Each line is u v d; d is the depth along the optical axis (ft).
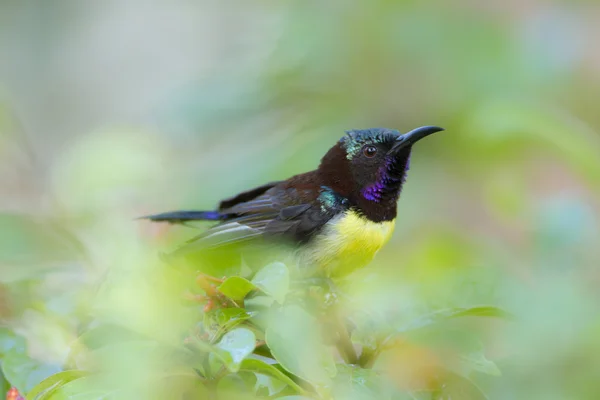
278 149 38.24
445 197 39.88
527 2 41.68
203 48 67.26
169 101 41.29
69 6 71.05
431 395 19.45
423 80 40.81
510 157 37.73
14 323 21.29
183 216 27.96
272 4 44.14
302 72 41.16
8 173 40.14
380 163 27.84
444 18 40.96
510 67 40.29
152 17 69.51
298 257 27.25
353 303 20.31
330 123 39.83
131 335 18.16
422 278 21.66
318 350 16.85
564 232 29.89
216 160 39.27
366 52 41.16
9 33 70.49
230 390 17.81
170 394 17.22
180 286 19.01
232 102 40.78
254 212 27.86
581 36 41.27
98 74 69.77
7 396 19.40
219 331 17.07
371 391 17.35
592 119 41.60
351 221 27.43
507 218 36.24
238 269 22.84
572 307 22.27
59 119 69.21
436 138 40.57
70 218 29.30
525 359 21.44
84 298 20.97
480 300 21.67
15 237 23.56
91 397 16.11
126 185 31.32
